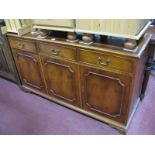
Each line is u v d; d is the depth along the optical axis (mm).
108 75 1275
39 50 1577
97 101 1503
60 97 1790
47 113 1803
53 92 1809
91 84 1426
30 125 1680
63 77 1582
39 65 1700
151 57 1546
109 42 1276
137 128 1554
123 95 1302
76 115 1746
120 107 1390
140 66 1283
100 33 1200
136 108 1732
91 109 1604
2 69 2262
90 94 1503
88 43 1282
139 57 1078
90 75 1374
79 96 1601
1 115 1832
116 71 1216
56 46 1422
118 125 1501
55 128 1622
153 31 1529
